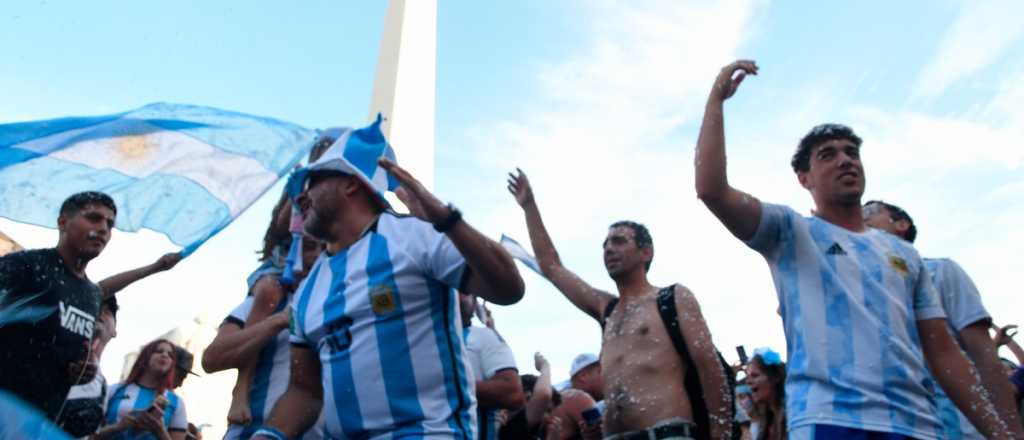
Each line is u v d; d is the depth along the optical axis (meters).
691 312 3.75
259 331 3.29
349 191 2.66
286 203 3.70
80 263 3.42
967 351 3.45
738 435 5.29
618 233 4.15
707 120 2.90
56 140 3.28
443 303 2.48
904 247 3.00
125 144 3.35
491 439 4.12
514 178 4.71
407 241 2.48
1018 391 4.48
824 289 2.80
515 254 4.77
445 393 2.42
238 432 3.32
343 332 2.46
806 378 2.76
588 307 4.36
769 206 2.92
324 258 2.72
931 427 2.62
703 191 2.84
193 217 3.32
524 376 5.86
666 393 3.59
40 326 3.20
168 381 5.09
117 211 3.31
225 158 3.38
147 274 3.86
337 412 2.44
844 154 3.02
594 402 5.23
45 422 3.21
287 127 3.48
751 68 2.88
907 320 2.78
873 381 2.62
